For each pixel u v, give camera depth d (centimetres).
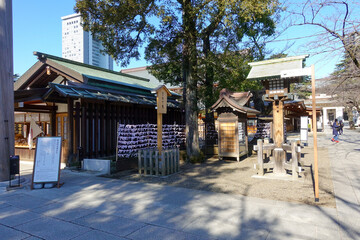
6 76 706
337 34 613
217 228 381
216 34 1074
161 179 733
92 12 972
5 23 713
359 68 716
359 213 430
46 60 1057
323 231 361
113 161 1021
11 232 378
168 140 1140
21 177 746
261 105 1828
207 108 1314
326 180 673
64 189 627
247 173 800
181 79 1341
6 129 698
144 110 1288
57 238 356
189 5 927
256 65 806
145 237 355
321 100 3950
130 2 862
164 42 1060
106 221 417
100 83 1078
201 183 673
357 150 1259
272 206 473
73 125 949
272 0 841
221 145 1079
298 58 755
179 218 424
